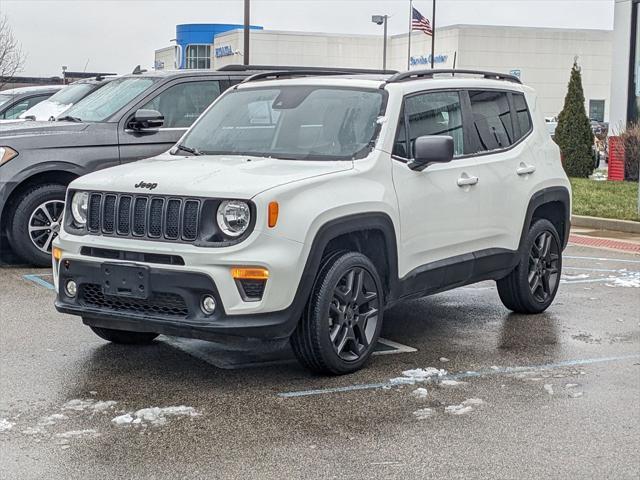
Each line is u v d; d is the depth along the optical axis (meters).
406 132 6.90
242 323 5.80
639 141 21.06
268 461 4.87
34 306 8.52
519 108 8.22
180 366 6.62
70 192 6.48
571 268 10.95
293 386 6.16
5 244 10.85
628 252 12.24
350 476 4.68
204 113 7.60
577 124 22.73
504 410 5.73
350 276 6.32
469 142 7.52
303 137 6.83
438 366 6.69
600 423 5.52
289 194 5.91
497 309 8.69
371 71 8.73
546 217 8.66
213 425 5.40
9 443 5.09
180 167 6.42
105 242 6.16
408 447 5.09
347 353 6.45
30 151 10.18
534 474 4.74
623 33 22.72
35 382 6.21
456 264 7.26
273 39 81.69
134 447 5.05
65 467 4.77
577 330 7.88
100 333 7.06
